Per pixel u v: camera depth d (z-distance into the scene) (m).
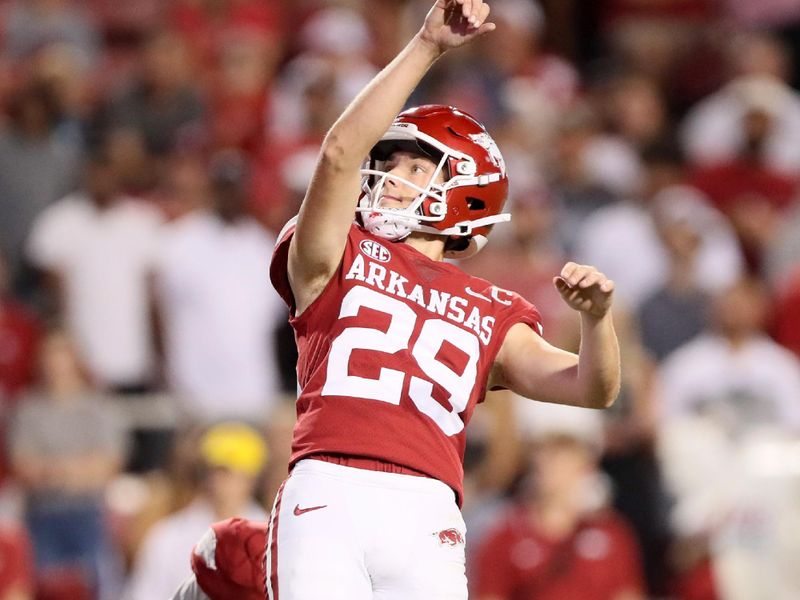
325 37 46.69
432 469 14.94
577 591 28.53
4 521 28.62
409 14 49.19
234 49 44.53
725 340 35.31
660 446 31.69
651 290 37.75
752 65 49.81
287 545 14.56
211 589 17.17
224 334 35.31
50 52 43.22
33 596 30.16
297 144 40.78
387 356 15.08
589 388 15.14
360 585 14.41
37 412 31.20
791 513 30.70
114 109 42.53
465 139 15.92
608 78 50.47
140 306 36.84
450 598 14.61
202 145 41.50
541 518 29.00
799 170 45.28
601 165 43.50
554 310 35.44
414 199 15.79
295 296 15.45
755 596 30.45
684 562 30.86
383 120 14.55
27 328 34.84
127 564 30.23
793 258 40.94
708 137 47.06
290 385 35.59
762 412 34.41
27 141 39.38
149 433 32.47
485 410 31.58
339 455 14.86
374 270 15.47
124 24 48.88
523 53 49.03
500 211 16.34
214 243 35.72
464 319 15.57
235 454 27.95
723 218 43.75
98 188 37.75
